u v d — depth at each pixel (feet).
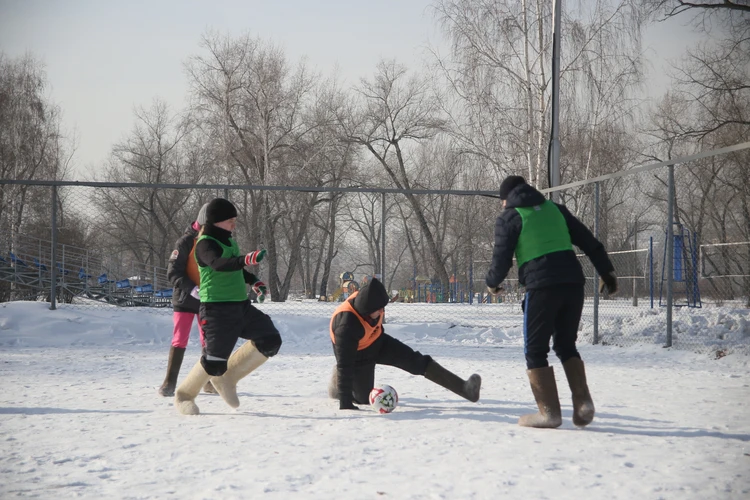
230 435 18.54
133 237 107.86
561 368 36.68
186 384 22.52
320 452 16.30
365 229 81.30
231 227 22.89
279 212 104.17
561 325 20.10
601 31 78.33
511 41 79.71
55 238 57.11
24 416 21.90
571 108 80.53
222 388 22.77
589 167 83.25
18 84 138.62
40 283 74.43
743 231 82.58
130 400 25.62
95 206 73.92
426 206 109.40
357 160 158.20
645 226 77.56
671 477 13.67
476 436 18.12
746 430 18.84
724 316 53.78
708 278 78.33
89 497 12.67
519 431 18.85
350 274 66.44
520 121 80.94
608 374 33.63
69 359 41.04
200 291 22.45
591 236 21.21
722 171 84.79
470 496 12.48
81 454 16.31
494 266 20.52
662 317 57.00
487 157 83.30
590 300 90.74
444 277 109.91
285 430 19.26
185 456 16.02
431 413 22.25
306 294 145.89
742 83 96.48
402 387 28.94
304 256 138.92
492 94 80.74
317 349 48.32
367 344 23.57
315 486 13.29
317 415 21.98
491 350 47.73
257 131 143.33
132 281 80.38
